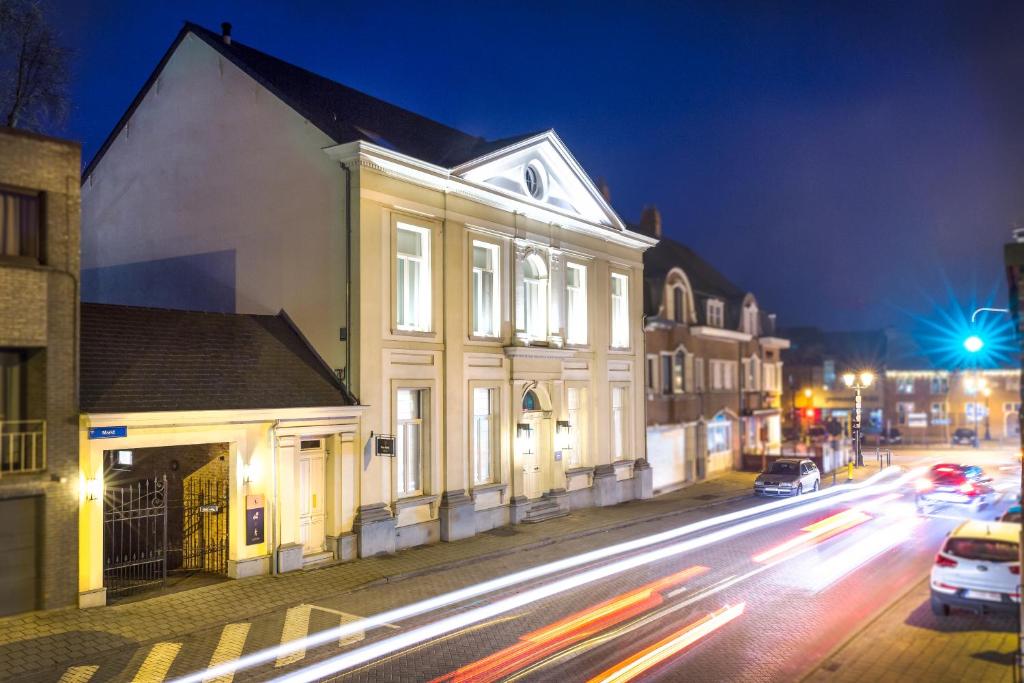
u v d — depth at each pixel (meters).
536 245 23.14
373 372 17.94
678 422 32.44
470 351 20.73
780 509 25.80
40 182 13.12
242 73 20.20
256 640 12.37
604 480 25.80
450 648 11.95
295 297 18.97
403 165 18.59
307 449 16.94
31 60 21.11
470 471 20.64
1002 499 27.45
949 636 12.14
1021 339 8.48
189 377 15.48
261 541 15.77
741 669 10.84
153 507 15.05
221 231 20.56
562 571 16.97
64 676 10.82
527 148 22.45
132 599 14.02
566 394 24.61
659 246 38.22
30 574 12.70
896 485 32.47
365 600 14.62
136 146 22.78
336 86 23.38
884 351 65.25
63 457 12.95
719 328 37.22
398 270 19.17
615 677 10.61
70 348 13.16
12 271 12.61
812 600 14.33
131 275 22.75
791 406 60.94
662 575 16.45
